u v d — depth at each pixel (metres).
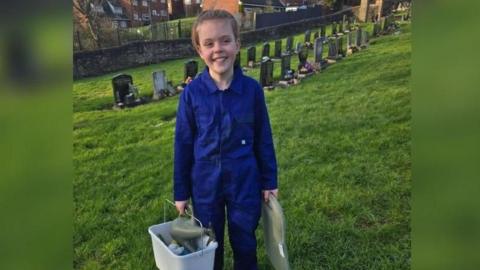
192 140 1.82
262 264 2.24
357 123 2.92
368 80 2.91
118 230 2.54
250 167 1.80
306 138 2.93
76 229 2.56
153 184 2.76
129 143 2.86
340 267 2.22
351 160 2.83
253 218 1.85
